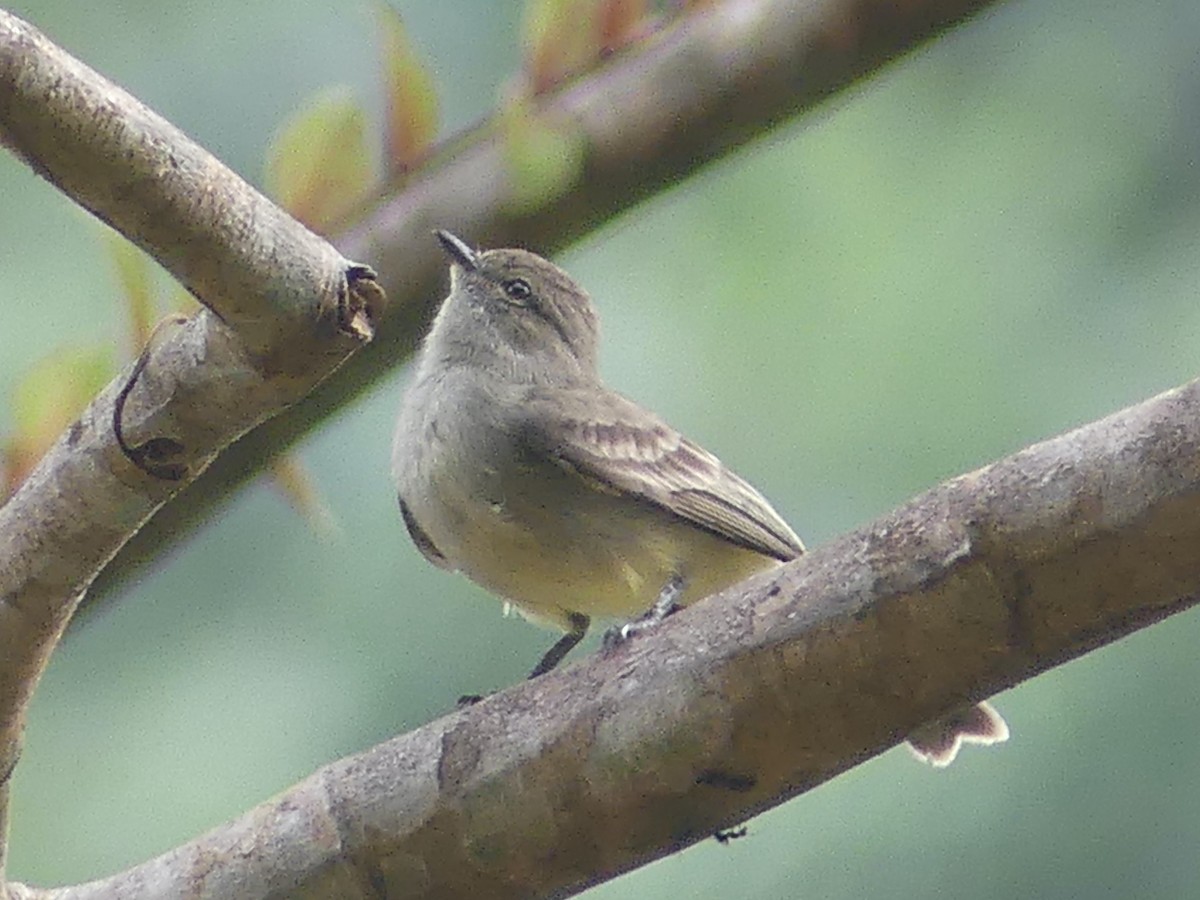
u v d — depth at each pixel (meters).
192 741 11.77
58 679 11.86
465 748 6.83
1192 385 5.90
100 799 11.68
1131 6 12.78
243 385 6.20
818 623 6.33
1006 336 12.16
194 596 12.07
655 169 8.49
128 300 7.80
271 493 12.20
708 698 6.50
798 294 12.46
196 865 7.13
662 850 6.77
